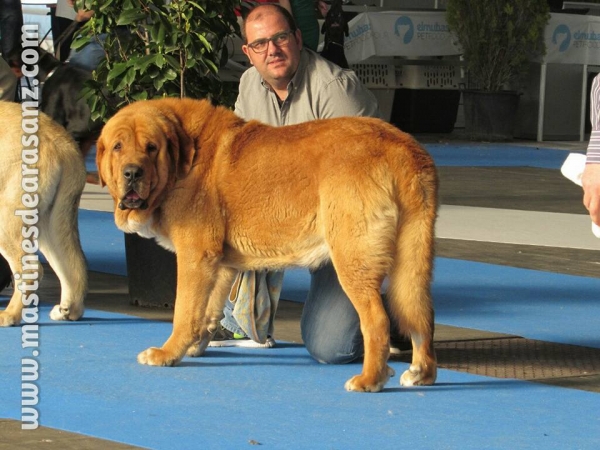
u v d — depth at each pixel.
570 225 18.45
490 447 7.23
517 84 33.03
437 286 13.44
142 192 8.59
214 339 10.19
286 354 9.90
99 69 11.69
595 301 12.76
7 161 10.28
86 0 11.49
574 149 31.28
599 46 33.31
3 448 6.92
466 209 19.73
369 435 7.42
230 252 8.95
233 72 24.14
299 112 9.89
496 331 11.07
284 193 8.62
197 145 8.88
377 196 8.28
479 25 31.78
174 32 11.09
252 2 12.65
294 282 13.52
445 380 9.02
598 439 7.49
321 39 28.72
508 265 14.92
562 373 9.40
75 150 10.61
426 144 30.88
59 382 8.58
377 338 8.51
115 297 12.23
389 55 31.39
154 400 8.16
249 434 7.36
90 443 7.07
